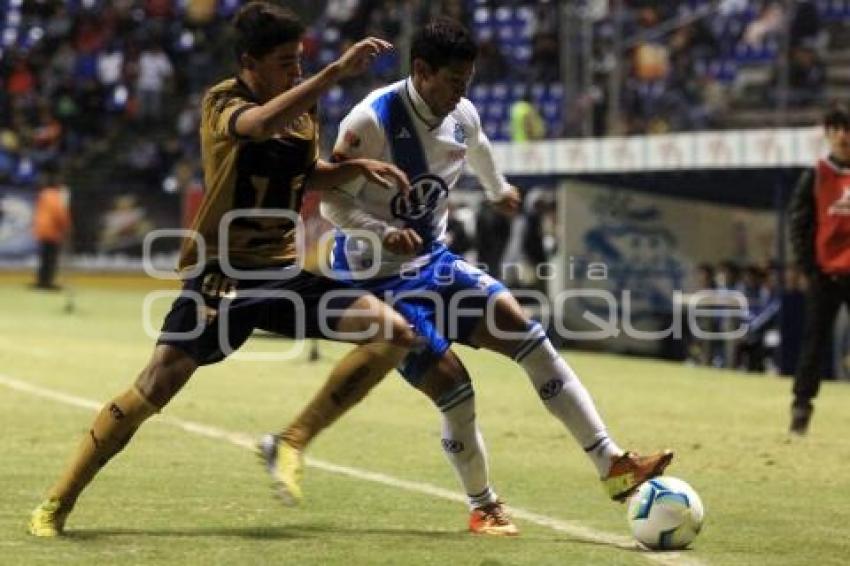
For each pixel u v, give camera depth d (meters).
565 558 20.27
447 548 20.88
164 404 20.78
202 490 26.08
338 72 19.36
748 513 24.86
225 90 20.34
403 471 29.19
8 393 42.41
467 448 22.11
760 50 86.75
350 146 21.47
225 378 48.22
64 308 80.94
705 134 59.41
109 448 20.94
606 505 25.39
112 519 22.89
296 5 100.25
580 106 82.25
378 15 96.56
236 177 20.30
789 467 31.00
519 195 23.78
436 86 21.22
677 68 86.38
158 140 108.81
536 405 42.38
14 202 101.62
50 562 19.30
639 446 34.38
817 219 36.25
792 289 55.50
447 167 21.95
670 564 20.05
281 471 20.47
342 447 32.69
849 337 53.81
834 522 24.05
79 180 107.94
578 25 86.31
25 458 29.78
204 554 20.09
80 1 115.25
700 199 64.12
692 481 28.88
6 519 22.62
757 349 57.97
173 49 112.00
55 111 110.62
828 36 88.62
